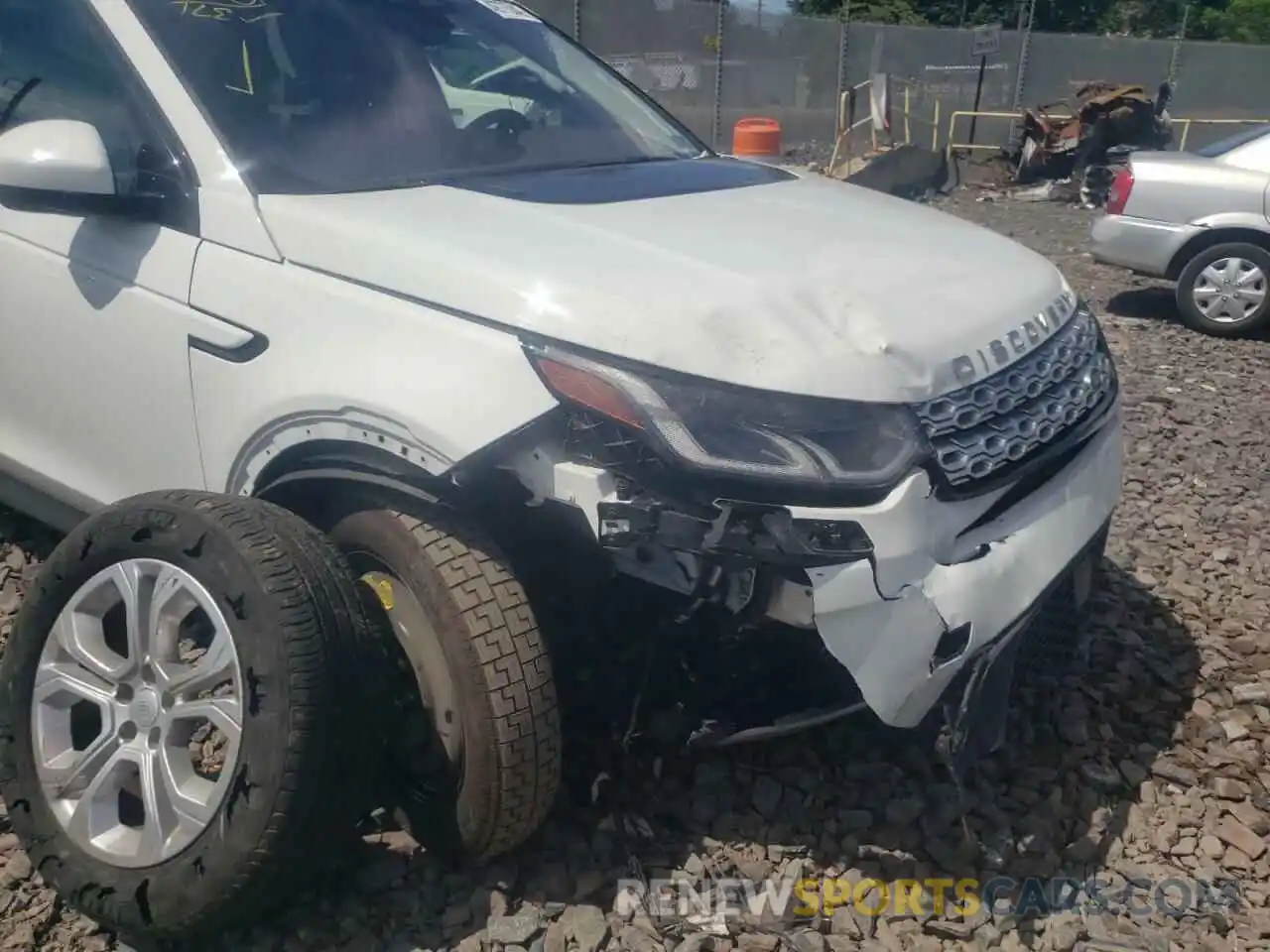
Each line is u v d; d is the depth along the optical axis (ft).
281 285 8.95
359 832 9.31
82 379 10.37
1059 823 9.93
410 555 8.43
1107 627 12.91
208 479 9.52
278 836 7.55
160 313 9.59
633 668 9.26
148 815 8.02
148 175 9.89
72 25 10.75
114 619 9.17
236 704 7.79
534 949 8.34
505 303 8.13
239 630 7.79
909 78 63.36
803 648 8.45
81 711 9.33
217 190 9.48
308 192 9.50
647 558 8.38
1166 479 17.80
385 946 8.35
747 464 7.68
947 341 8.66
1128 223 28.60
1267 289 27.22
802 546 7.72
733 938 8.49
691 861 9.17
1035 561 8.75
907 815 9.77
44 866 8.32
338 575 8.14
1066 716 11.21
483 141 11.12
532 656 8.30
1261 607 13.76
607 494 7.82
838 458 7.82
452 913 8.57
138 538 8.36
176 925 7.80
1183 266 28.22
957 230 10.85
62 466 11.05
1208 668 12.27
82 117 10.46
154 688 8.22
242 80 10.21
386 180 10.00
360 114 10.60
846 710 8.70
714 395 7.80
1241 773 10.64
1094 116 53.83
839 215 10.45
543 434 7.97
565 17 55.98
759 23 59.21
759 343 7.98
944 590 8.07
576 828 9.47
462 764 8.42
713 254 8.75
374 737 8.10
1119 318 29.48
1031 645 10.48
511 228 8.93
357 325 8.55
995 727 9.04
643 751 10.15
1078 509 9.41
